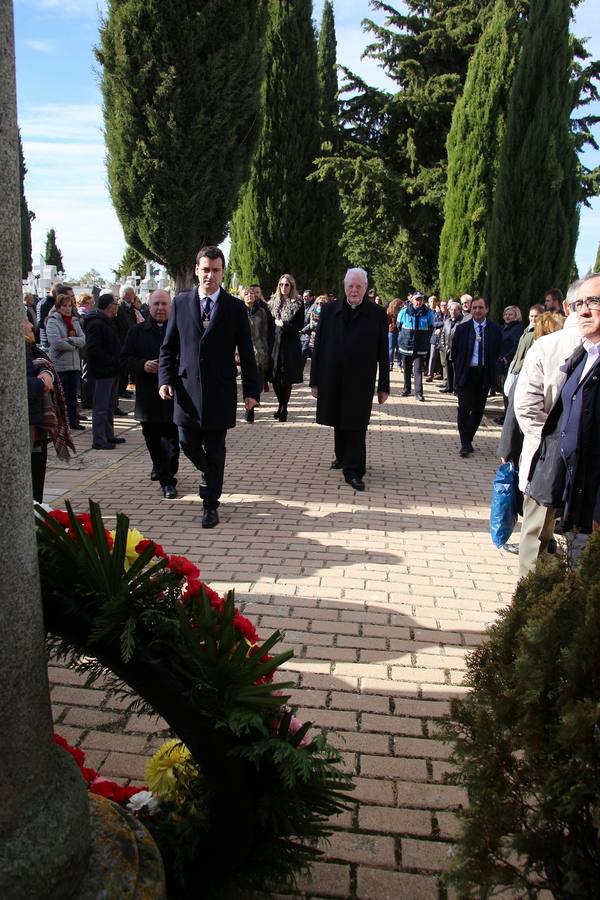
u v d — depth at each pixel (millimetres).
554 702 1753
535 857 1722
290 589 4598
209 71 10523
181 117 10641
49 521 1916
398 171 30625
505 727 1819
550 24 12719
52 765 1693
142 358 6473
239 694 1870
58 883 1614
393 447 9453
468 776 1850
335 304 7145
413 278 30672
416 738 3072
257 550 5328
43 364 5238
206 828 2037
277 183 21781
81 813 1720
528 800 1812
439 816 2623
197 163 11000
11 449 1521
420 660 3734
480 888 1867
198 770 2211
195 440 5879
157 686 1887
